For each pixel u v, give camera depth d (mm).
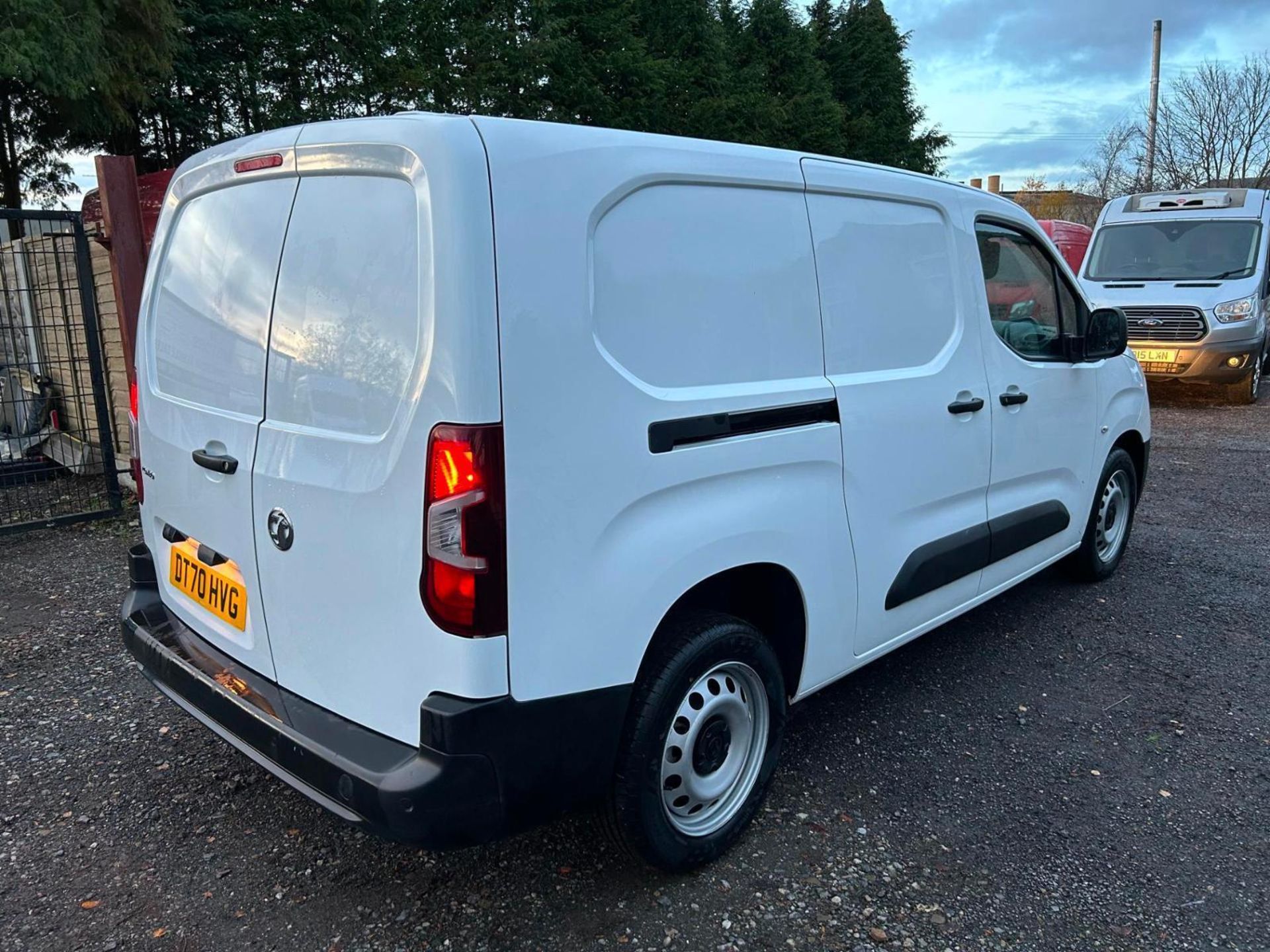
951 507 3619
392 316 2135
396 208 2131
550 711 2199
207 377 2689
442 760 2078
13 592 5066
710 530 2520
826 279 2947
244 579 2586
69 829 2943
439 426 2033
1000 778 3273
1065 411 4340
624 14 16672
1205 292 11516
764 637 2816
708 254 2549
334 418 2266
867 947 2455
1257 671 4152
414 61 13672
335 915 2564
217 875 2732
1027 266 4105
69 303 7117
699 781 2705
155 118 12695
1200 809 3100
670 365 2434
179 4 11648
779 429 2738
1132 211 13070
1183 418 11156
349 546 2232
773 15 21250
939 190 3521
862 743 3498
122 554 5715
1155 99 27875
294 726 2332
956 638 4508
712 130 17672
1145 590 5156
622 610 2307
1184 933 2523
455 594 2051
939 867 2781
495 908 2594
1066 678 4070
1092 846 2895
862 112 25516
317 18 12617
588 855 2828
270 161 2463
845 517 3027
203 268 2740
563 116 15359
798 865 2783
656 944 2455
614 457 2268
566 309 2162
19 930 2490
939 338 3484
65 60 9711
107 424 6344
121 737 3523
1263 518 6621
